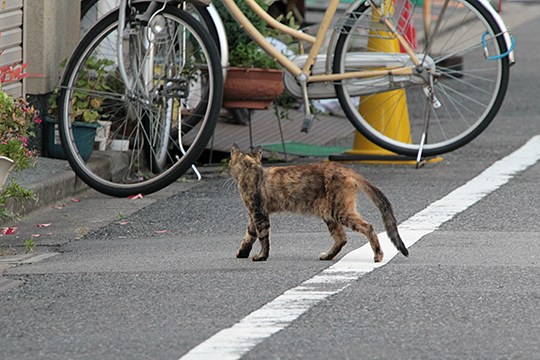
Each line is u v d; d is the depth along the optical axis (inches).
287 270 568.4
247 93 880.9
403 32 854.5
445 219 690.2
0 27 791.7
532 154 933.8
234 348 441.7
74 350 444.5
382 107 893.8
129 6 762.2
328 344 445.1
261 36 843.4
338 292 521.0
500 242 624.4
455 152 953.5
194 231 682.2
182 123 861.2
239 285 538.3
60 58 872.3
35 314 498.6
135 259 604.4
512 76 1393.9
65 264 596.4
